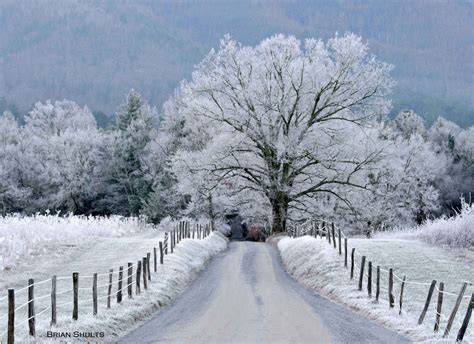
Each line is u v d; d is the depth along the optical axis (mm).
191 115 48594
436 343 14656
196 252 33531
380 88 44250
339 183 46781
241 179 48844
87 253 32125
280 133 45531
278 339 14312
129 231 51000
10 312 12961
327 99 44531
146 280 22703
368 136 45438
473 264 26109
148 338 14914
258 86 44531
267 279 27156
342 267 25562
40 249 32125
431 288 17078
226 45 45625
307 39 45750
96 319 16359
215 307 19547
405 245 30516
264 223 55938
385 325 17266
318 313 18562
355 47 43781
